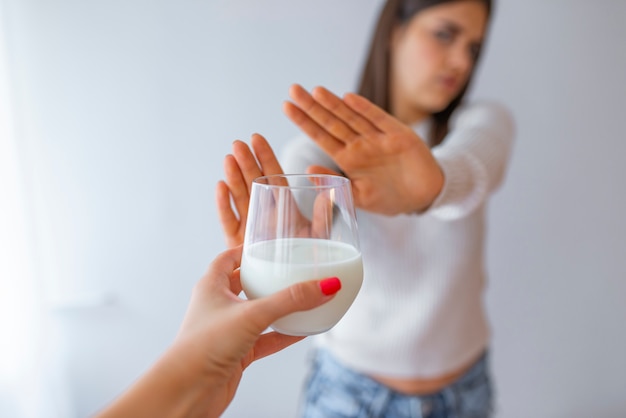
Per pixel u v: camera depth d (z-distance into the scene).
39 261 1.38
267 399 1.67
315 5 1.45
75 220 1.51
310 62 1.49
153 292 1.58
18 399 1.29
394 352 1.05
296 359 1.64
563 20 1.49
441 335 1.06
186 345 0.44
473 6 1.00
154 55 1.45
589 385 1.73
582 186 1.60
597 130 1.57
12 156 1.28
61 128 1.45
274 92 1.50
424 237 1.01
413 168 0.69
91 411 1.63
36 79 1.41
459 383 1.10
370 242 1.03
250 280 0.50
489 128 0.96
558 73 1.52
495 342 1.68
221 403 0.51
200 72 1.47
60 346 1.57
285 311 0.45
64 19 1.40
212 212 1.55
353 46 1.48
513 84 1.53
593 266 1.65
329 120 0.67
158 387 0.42
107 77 1.45
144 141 1.49
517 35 1.50
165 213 1.54
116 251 1.54
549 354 1.71
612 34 1.51
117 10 1.41
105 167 1.49
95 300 1.55
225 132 1.51
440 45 1.04
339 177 0.54
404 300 1.04
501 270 1.64
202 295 0.49
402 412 1.06
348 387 1.08
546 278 1.65
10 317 1.28
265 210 0.49
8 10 1.29
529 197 1.60
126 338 1.60
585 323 1.69
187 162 1.51
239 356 0.45
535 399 1.73
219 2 1.43
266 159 0.68
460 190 0.78
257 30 1.46
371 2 1.46
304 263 0.48
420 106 1.12
